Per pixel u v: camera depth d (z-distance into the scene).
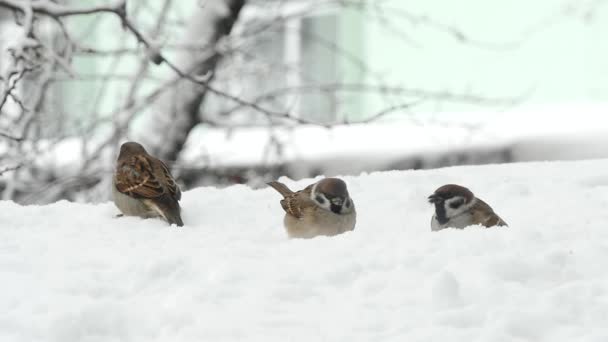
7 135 12.95
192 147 19.89
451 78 23.00
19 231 8.95
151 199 9.39
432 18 23.12
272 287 6.60
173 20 18.91
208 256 7.45
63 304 6.42
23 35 13.00
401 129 19.62
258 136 20.89
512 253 6.98
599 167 11.48
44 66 15.59
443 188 8.75
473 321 6.05
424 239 7.60
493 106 22.38
